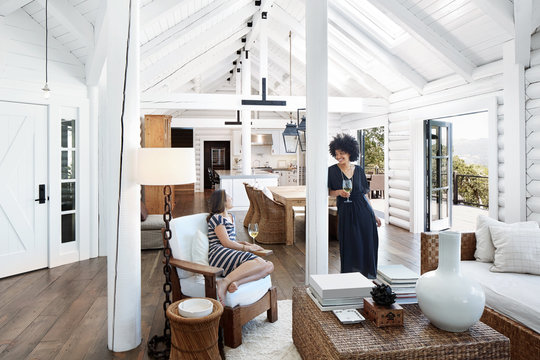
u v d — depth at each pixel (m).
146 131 8.03
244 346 2.52
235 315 2.51
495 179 4.43
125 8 2.51
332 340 1.73
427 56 5.24
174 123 10.95
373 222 3.35
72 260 4.73
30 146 4.31
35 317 3.03
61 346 2.56
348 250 3.32
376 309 1.89
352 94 8.12
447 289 1.78
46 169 4.48
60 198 4.60
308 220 3.46
